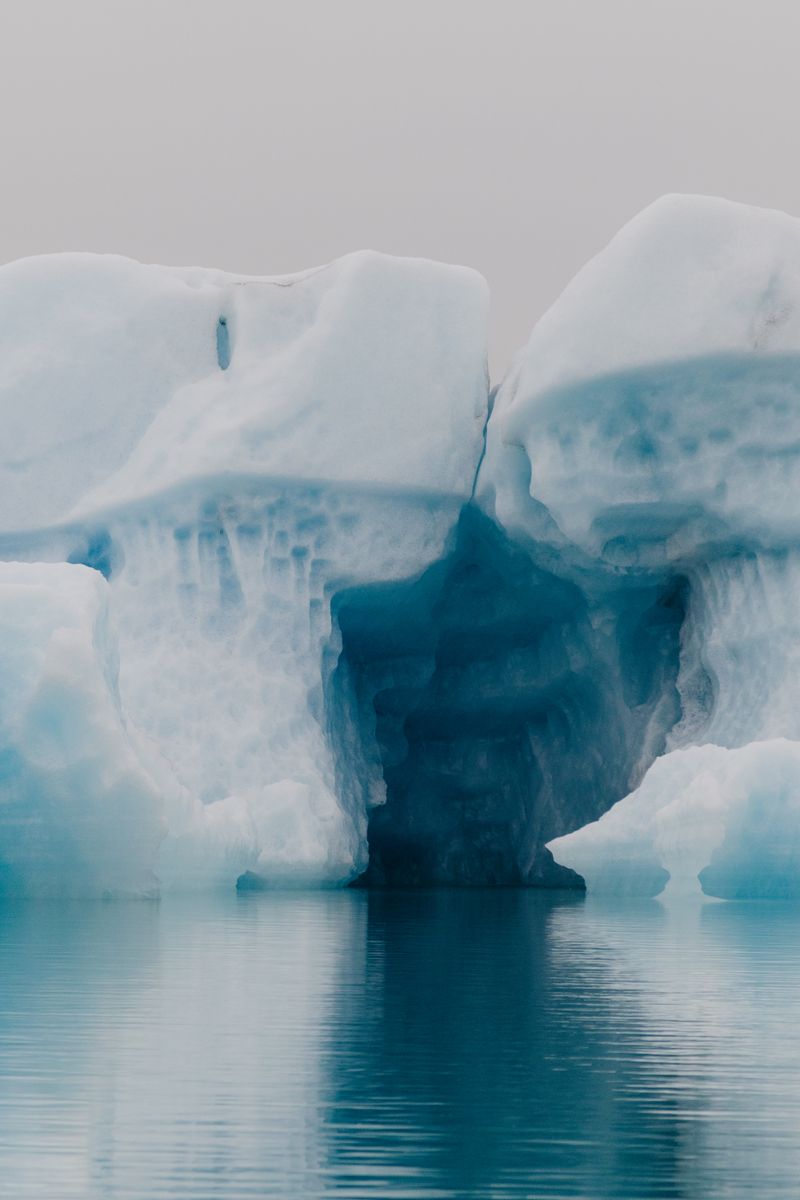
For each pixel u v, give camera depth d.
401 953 34.03
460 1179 14.22
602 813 75.19
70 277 74.38
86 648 45.50
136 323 73.75
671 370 61.09
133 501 70.56
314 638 69.81
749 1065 19.59
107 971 29.12
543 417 64.44
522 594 75.25
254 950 34.09
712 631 67.00
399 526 70.50
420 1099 17.39
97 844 46.84
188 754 66.62
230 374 72.31
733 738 64.06
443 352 71.44
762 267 60.62
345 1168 14.55
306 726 68.62
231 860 58.38
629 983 28.05
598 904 55.53
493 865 84.38
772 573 64.25
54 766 45.53
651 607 72.06
